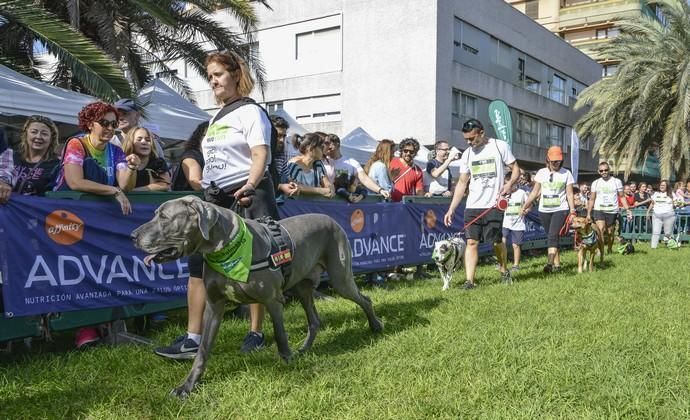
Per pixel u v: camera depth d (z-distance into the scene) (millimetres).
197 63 13383
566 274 7641
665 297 5574
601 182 11055
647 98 19219
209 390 3012
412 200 7625
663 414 2697
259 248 3189
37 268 3635
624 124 21391
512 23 25141
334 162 7281
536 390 2980
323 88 22312
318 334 4188
